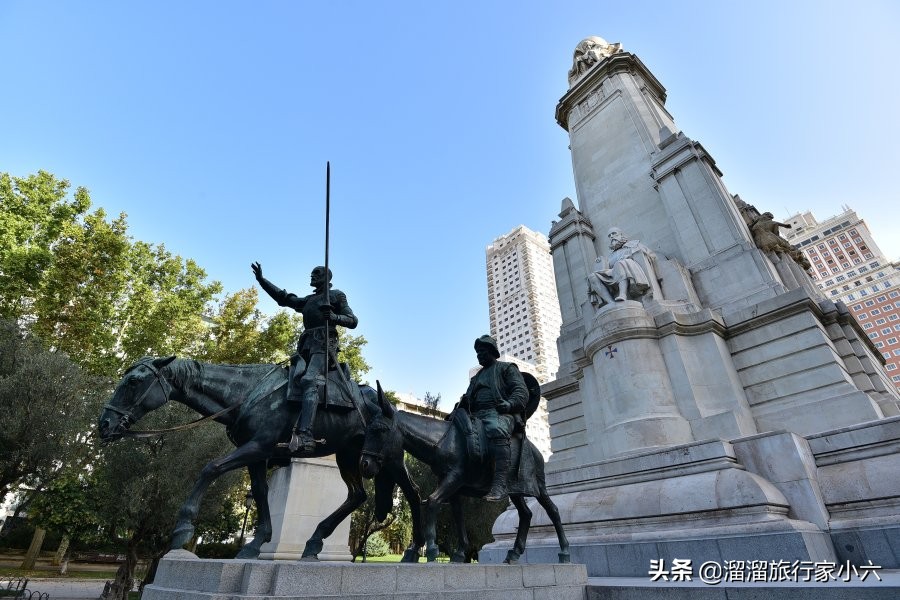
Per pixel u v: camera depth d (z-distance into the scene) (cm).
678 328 1383
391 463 645
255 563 393
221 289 2959
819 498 858
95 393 1786
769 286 1416
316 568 399
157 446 1759
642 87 2414
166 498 1678
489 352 715
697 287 1587
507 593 523
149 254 2781
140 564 2934
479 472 646
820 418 1159
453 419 679
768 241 1736
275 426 600
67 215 2531
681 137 1884
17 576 2527
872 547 770
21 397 1458
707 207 1688
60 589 2134
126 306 2605
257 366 670
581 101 2597
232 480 1914
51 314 2252
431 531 583
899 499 795
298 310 716
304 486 1247
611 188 2167
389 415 605
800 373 1246
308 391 600
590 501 1061
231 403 624
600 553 955
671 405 1287
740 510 839
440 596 455
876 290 9006
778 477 892
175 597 413
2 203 2375
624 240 1712
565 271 2180
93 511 1967
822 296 1919
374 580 425
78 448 1652
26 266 2278
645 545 898
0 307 2275
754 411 1281
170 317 2564
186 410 1827
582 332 1953
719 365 1320
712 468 934
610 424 1341
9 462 1453
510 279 15325
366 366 3155
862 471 848
